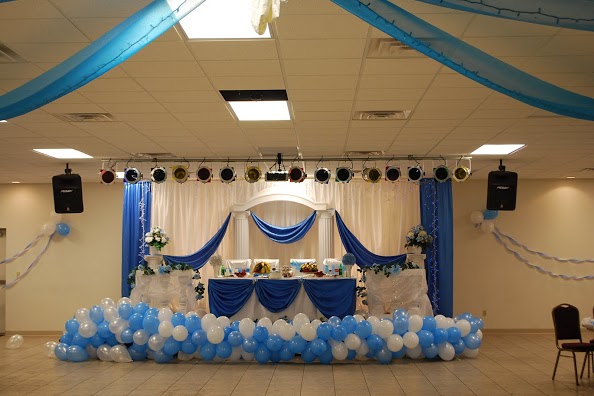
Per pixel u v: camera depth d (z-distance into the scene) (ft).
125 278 44.11
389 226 44.83
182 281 40.57
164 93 21.38
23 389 27.68
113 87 20.54
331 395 26.22
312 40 16.29
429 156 35.27
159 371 31.37
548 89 17.01
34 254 46.88
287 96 21.88
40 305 46.55
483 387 27.43
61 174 38.73
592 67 18.42
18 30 15.48
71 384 28.63
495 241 45.75
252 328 32.68
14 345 39.73
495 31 15.65
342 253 45.37
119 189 47.06
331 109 23.77
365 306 42.83
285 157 35.63
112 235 46.78
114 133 28.09
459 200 46.11
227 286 40.75
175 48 16.85
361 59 17.84
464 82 20.12
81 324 34.32
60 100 22.12
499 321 45.24
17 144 30.58
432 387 27.48
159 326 32.68
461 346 33.78
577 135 28.81
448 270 42.63
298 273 43.24
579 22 13.00
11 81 19.61
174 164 37.81
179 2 13.39
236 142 30.71
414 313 38.91
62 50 16.96
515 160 36.78
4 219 47.09
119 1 13.91
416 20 13.73
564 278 45.52
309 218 45.55
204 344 32.65
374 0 13.12
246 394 26.50
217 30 15.60
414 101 22.58
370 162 37.42
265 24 11.76
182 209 45.37
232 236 45.60
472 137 29.43
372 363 32.96
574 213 45.93
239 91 21.25
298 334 32.55
